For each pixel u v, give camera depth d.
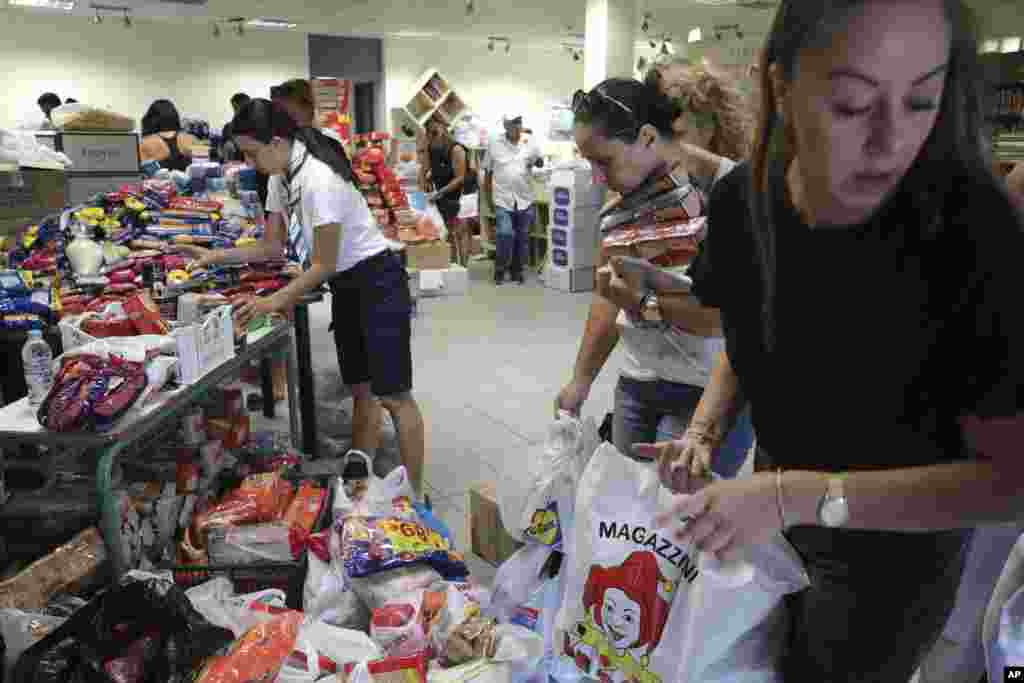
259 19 11.34
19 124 6.36
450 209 8.38
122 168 3.96
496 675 1.58
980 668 1.60
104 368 1.79
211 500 2.34
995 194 0.71
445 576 2.01
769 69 0.78
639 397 1.80
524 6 9.94
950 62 0.66
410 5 9.91
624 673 1.27
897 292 0.78
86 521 2.01
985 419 0.73
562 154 10.00
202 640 1.50
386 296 2.66
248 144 2.47
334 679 1.53
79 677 1.40
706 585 1.13
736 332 1.04
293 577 1.94
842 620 1.05
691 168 1.59
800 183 0.82
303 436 3.27
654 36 12.30
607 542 1.28
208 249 3.15
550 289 7.50
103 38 11.56
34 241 2.87
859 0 0.62
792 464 1.03
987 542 1.51
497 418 3.82
